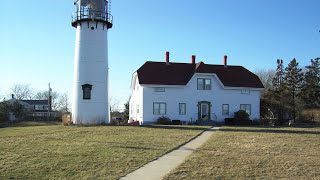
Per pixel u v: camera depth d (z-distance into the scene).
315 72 44.25
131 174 11.16
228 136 21.75
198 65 37.31
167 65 38.19
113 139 19.67
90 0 31.75
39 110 76.12
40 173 11.11
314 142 19.12
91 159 13.41
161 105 34.94
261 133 23.75
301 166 12.57
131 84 39.94
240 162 13.12
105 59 32.06
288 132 24.70
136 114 37.84
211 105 36.75
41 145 17.36
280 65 46.81
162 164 12.78
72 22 32.25
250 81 39.28
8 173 11.10
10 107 53.00
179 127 28.11
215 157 14.13
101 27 31.91
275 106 40.47
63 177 10.62
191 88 36.16
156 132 23.78
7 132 25.62
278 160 13.63
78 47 31.62
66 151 15.30
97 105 30.89
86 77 30.92
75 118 30.91
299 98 44.00
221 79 38.16
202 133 23.95
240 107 38.03
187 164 12.66
